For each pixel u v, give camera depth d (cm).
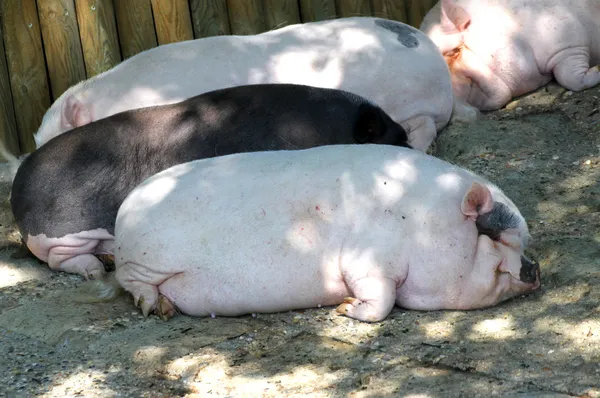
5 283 716
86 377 561
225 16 968
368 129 743
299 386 530
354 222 600
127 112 746
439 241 596
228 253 605
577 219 710
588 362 523
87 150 725
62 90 921
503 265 610
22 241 775
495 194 632
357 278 595
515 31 920
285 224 603
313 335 591
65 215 713
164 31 945
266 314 624
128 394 539
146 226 621
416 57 842
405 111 839
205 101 743
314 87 752
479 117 920
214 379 547
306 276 604
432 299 605
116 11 938
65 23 915
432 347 561
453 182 617
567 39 918
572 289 611
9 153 912
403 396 509
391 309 604
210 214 612
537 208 738
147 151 725
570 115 891
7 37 905
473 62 925
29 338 618
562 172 792
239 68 814
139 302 629
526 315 591
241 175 627
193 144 725
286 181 615
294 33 846
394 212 600
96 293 662
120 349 588
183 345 585
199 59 815
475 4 933
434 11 973
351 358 559
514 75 923
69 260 725
